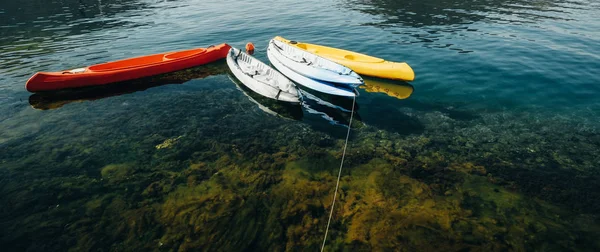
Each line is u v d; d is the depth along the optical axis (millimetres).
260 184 7375
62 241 5824
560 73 13297
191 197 6922
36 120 10648
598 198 6898
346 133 10031
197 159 8508
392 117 10914
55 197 7008
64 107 11586
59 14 26156
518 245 5648
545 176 7719
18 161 8406
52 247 5703
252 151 8906
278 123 10609
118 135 9750
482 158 8547
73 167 8148
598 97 11375
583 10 23688
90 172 7941
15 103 11750
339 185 7352
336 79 11836
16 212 6555
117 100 12180
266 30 22078
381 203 6703
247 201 6793
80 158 8555
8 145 9180
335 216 6375
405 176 7672
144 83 13734
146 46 18312
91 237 5898
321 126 10453
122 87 13305
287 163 8312
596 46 15930
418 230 5938
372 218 6258
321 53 15336
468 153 8789
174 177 7711
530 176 7723
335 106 11969
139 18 25375
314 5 30703
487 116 10664
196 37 20359
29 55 16406
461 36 18641
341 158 8594
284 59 14062
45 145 9195
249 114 11172
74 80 12555
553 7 25234
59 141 9406
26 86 11953
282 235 5934
